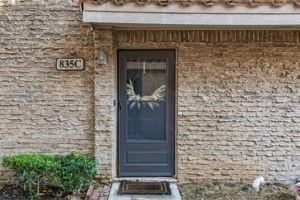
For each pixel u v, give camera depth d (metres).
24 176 6.54
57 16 7.43
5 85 7.48
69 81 7.51
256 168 7.55
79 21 7.44
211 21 6.56
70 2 7.43
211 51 7.44
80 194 6.73
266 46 7.43
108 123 7.41
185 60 7.46
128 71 7.73
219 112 7.51
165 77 7.72
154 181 7.58
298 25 6.74
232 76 7.47
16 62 7.46
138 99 7.76
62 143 7.56
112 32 7.31
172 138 7.74
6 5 7.42
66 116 7.54
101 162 7.43
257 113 7.51
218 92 7.49
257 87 7.48
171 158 7.75
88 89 7.51
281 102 7.50
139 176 7.75
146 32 7.42
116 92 7.69
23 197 6.64
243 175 7.56
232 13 6.54
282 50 7.45
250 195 6.82
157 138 7.78
